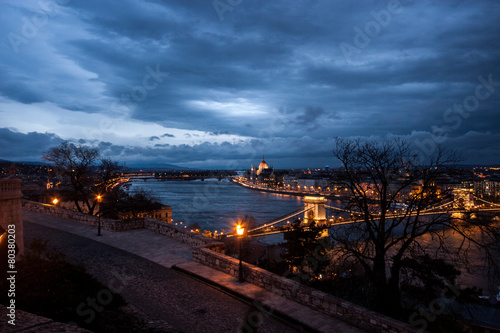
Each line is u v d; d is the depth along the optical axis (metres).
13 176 15.08
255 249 49.38
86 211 45.28
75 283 9.77
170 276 14.84
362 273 17.78
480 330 22.50
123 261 16.30
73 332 4.72
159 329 9.33
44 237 20.00
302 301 12.77
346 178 20.59
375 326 10.80
